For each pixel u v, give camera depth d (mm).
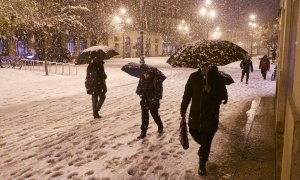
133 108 10969
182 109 5289
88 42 51438
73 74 24172
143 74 7180
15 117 9531
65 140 7180
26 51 40281
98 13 47812
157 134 7613
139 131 7898
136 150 6473
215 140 7020
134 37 66375
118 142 6996
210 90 5035
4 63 33969
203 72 5074
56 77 21609
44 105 11461
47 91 15023
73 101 12312
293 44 5766
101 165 5688
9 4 22062
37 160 5992
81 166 5656
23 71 24297
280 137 7051
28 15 23641
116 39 61969
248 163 5676
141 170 5461
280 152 6074
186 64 4844
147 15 70625
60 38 42969
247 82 19484
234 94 14617
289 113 3270
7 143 7020
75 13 39438
